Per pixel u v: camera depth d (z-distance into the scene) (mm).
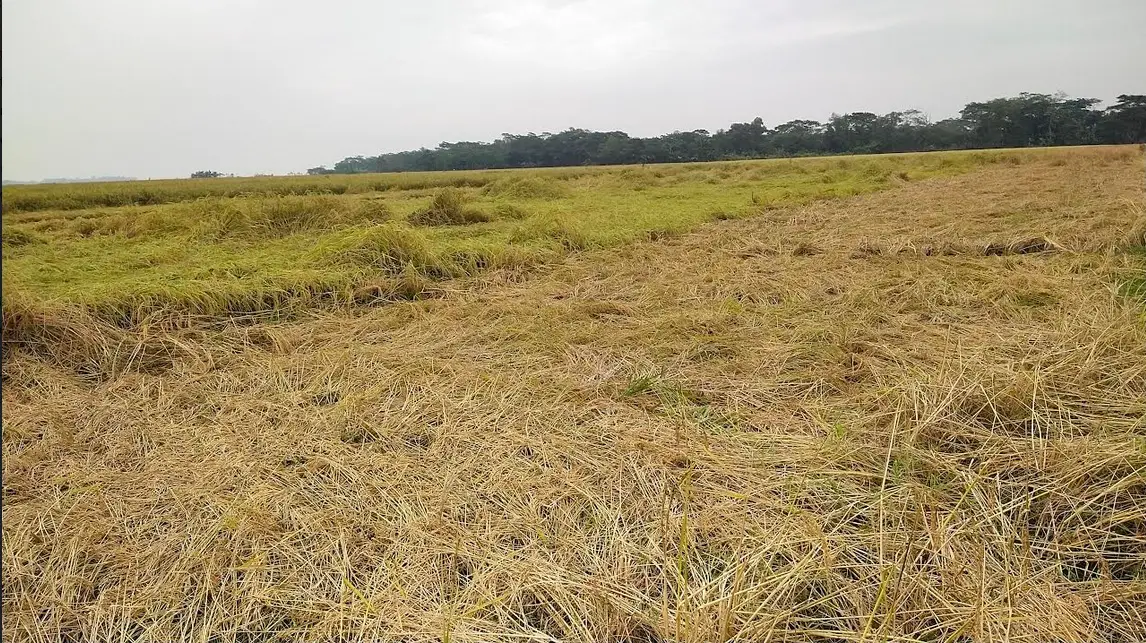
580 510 2115
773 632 1581
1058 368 2762
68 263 6070
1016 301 4059
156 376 3469
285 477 2350
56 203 15711
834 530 1922
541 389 3012
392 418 2795
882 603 1644
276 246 7109
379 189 22422
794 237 7129
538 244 6707
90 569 1919
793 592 1703
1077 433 2365
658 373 3189
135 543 2012
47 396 3141
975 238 6230
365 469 2379
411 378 3217
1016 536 1845
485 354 3607
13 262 6086
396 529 2027
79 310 3902
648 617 1617
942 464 2201
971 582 1672
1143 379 2652
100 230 8875
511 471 2330
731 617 1562
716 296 4680
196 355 3625
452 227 8711
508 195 14086
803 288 4742
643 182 18297
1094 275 4387
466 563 1875
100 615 1730
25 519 2129
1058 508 1991
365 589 1770
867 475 2158
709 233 7828
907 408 2555
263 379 3316
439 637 1586
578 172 30641
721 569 1813
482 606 1660
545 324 4082
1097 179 12062
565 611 1673
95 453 2625
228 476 2361
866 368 3129
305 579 1834
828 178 16766
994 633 1524
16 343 3566
